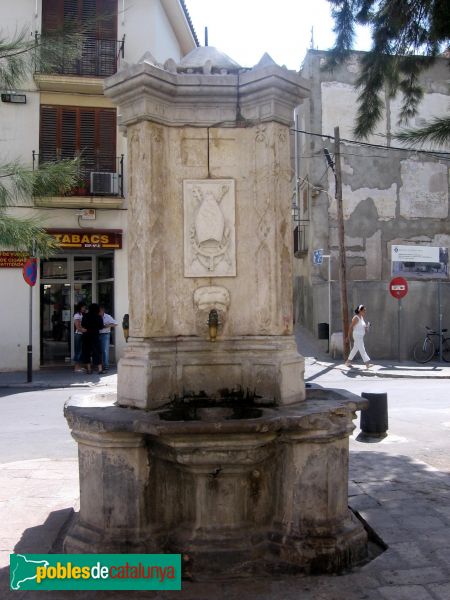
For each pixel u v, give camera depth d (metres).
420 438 7.99
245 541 3.85
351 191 21.14
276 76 4.32
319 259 19.31
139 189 4.39
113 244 17.34
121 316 17.47
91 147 17.73
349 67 21.19
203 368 4.43
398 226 21.36
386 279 21.22
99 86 17.45
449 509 4.91
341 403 4.23
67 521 4.71
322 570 3.78
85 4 17.88
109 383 14.23
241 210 4.56
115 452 3.86
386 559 3.95
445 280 20.17
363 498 5.21
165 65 4.53
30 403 11.54
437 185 21.59
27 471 6.29
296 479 3.91
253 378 4.35
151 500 3.91
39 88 17.38
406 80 8.12
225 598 3.46
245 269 4.54
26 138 17.39
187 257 4.52
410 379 15.16
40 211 16.98
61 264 18.00
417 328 19.61
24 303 17.05
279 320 4.38
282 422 3.73
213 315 4.33
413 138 6.72
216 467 3.80
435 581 3.63
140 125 4.40
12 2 17.44
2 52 6.80
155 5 18.30
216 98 4.53
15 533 4.46
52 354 17.95
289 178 4.54
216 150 4.57
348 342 18.08
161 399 4.26
